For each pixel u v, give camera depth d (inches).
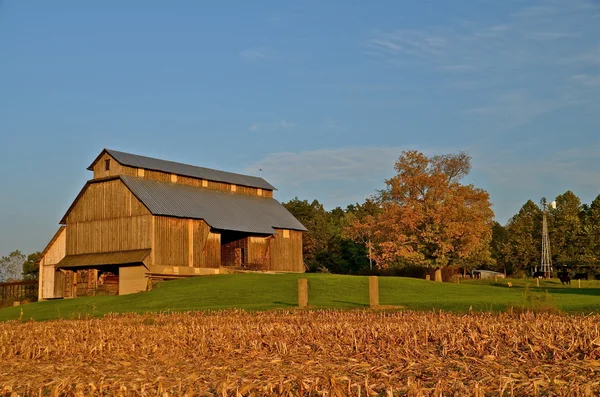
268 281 2300.7
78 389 663.1
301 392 612.1
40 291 2906.0
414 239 3078.2
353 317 1323.8
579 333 912.9
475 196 3122.5
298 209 5083.7
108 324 1393.9
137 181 2768.2
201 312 1638.8
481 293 1942.7
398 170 3223.4
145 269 2571.4
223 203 3063.5
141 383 685.9
